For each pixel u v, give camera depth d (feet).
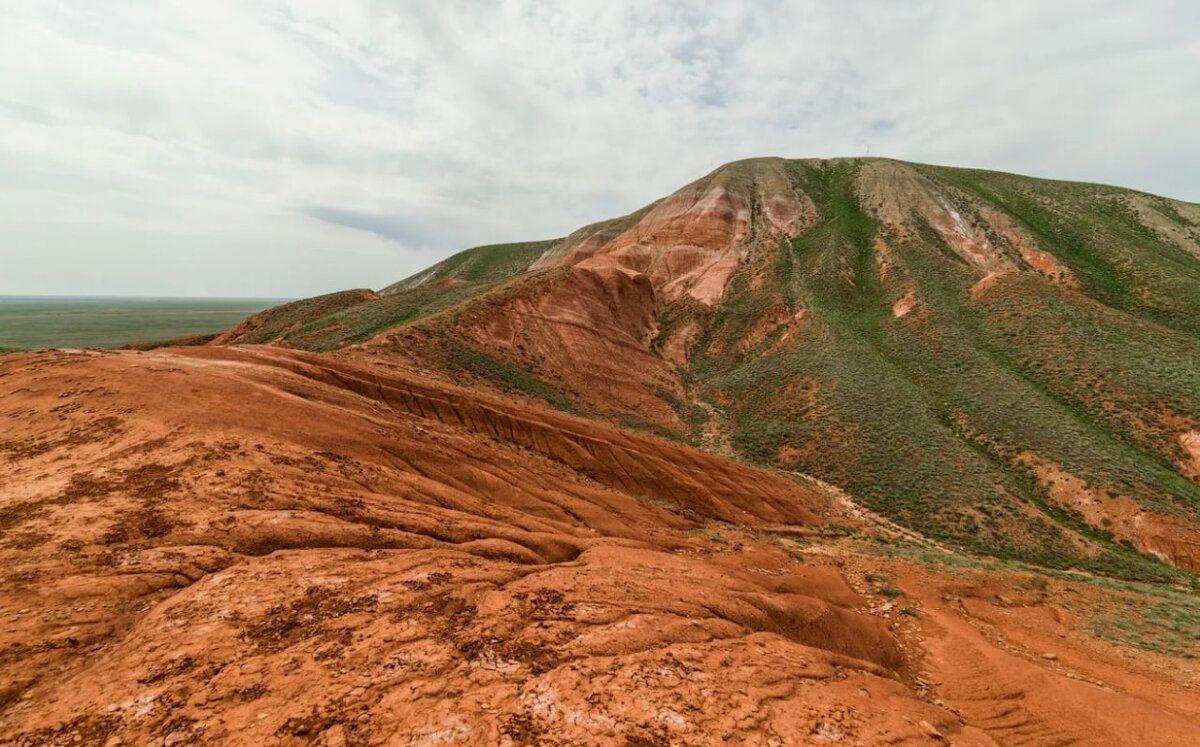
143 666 20.40
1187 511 93.71
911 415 133.59
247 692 19.12
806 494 107.76
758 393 168.76
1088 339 152.25
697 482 93.86
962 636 44.04
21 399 47.83
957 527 96.17
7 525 30.22
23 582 25.02
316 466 43.60
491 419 87.51
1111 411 126.00
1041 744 28.99
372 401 71.82
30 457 39.04
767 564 57.31
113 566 27.37
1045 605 59.77
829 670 27.22
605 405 154.40
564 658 22.75
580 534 49.80
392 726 17.56
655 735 18.31
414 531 37.96
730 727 19.54
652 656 23.79
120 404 47.01
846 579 57.31
